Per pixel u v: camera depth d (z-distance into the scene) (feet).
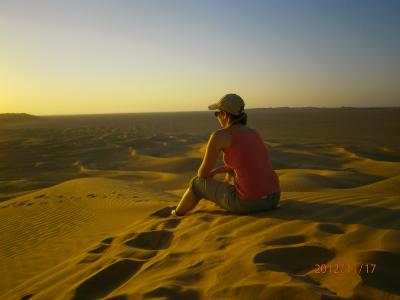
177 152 142.92
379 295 7.39
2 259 18.71
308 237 11.01
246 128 14.37
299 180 61.98
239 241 11.66
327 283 8.36
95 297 10.45
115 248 14.16
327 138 212.84
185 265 10.63
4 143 198.59
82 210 28.91
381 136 223.51
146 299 8.68
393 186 46.26
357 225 11.40
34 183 82.89
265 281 8.41
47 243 20.65
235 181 14.57
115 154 139.85
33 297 11.56
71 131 324.19
